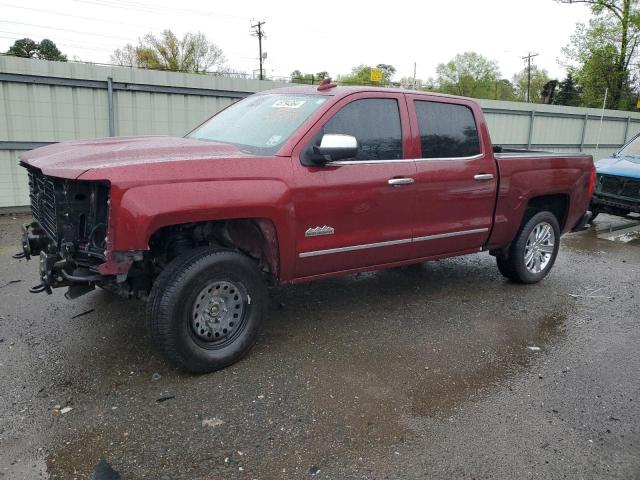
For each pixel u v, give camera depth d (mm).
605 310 5480
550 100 63000
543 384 3867
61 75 9648
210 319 3795
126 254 3361
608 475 2898
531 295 5863
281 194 3883
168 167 3449
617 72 32406
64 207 3570
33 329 4461
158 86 10609
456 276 6457
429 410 3465
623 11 31281
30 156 4277
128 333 4426
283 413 3371
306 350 4270
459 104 5191
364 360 4137
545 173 5875
